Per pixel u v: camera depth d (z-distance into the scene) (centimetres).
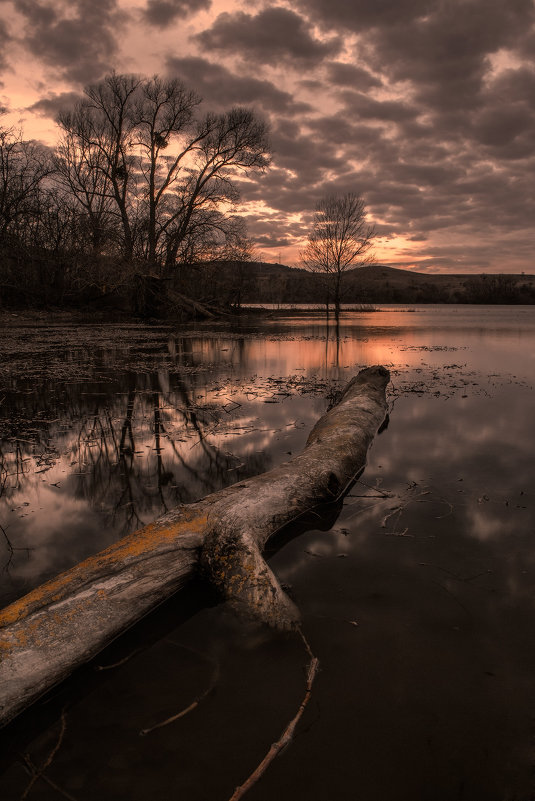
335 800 134
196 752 151
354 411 510
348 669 183
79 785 142
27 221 2719
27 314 2712
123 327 2394
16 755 154
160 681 181
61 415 611
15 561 264
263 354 1351
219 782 141
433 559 261
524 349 1464
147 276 2611
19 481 387
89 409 646
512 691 170
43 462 431
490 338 1864
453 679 176
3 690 167
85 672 188
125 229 2859
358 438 432
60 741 158
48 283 2989
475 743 150
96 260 2761
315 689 173
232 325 2617
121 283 2744
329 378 919
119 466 419
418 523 305
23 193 2622
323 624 210
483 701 166
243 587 233
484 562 256
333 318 3334
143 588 226
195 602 237
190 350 1456
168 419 588
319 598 228
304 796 135
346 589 235
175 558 247
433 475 389
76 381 881
